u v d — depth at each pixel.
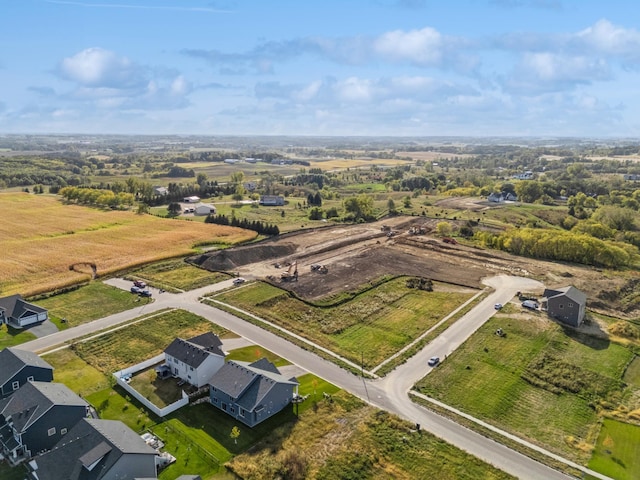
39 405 45.19
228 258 106.69
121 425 44.06
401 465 43.53
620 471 43.59
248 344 66.75
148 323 73.19
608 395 56.50
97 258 105.81
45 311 74.25
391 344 67.69
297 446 45.75
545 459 44.84
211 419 50.16
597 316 78.75
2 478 40.75
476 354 64.62
